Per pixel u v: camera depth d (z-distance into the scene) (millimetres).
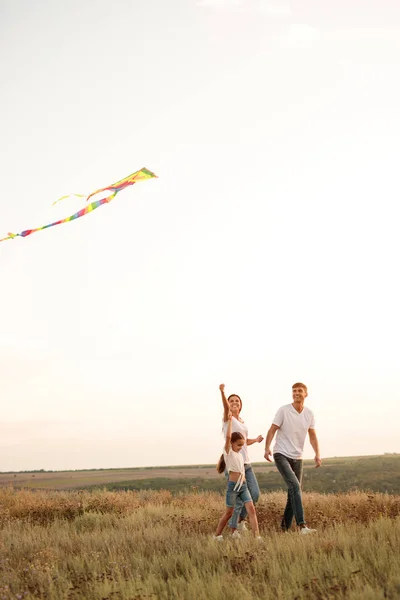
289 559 8391
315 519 12047
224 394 11094
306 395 11766
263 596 7039
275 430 11711
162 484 41906
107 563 9125
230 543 9672
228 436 10977
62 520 14469
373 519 11383
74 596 7465
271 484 36812
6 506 17141
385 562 7832
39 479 54812
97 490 21969
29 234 9188
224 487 36656
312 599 6852
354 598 6578
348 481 34656
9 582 8141
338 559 8188
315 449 11727
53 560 9312
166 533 11156
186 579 8188
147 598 7156
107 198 8922
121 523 13492
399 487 31203
